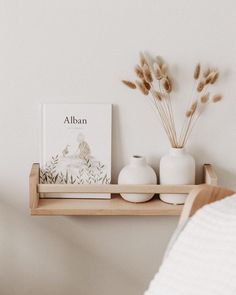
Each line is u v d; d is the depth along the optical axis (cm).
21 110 186
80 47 183
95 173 188
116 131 189
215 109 188
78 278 200
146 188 182
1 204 193
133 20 182
